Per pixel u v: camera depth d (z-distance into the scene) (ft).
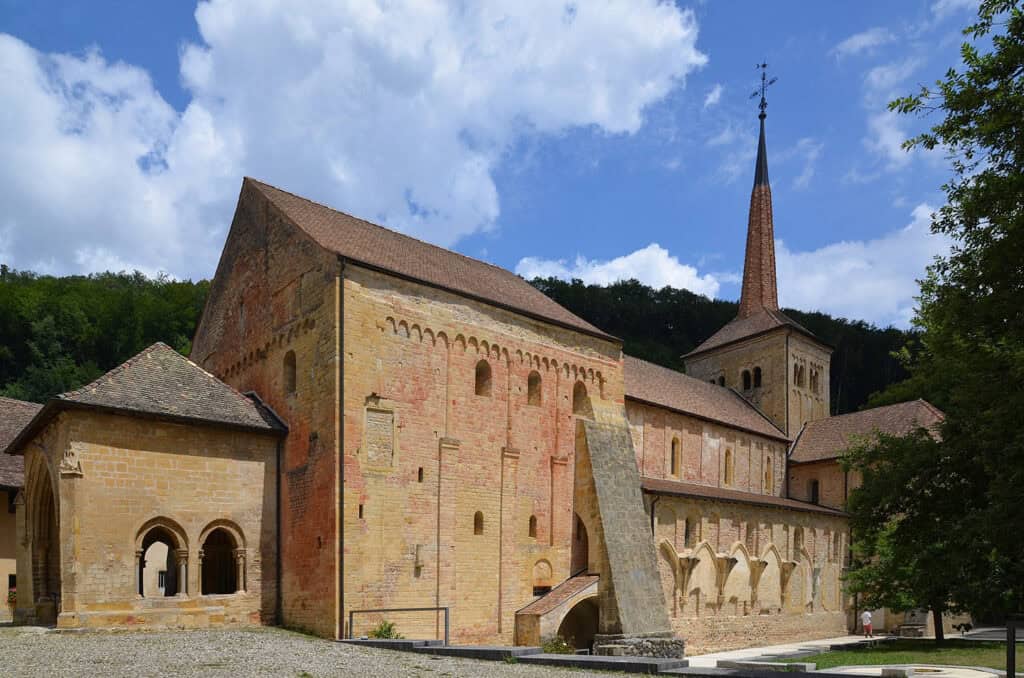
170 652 62.54
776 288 210.59
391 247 108.78
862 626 163.84
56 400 77.10
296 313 94.58
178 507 83.51
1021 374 48.85
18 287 258.16
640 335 358.64
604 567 105.60
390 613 85.66
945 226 57.11
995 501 53.16
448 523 93.71
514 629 99.09
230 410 90.63
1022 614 57.11
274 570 89.76
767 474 174.60
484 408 100.83
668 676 58.44
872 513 67.87
